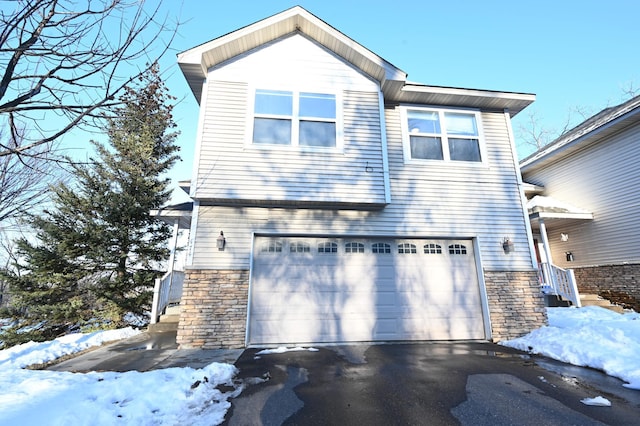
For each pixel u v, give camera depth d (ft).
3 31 9.23
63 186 34.68
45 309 33.55
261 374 15.20
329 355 18.69
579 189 38.68
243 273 21.44
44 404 10.21
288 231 22.58
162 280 28.60
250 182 21.68
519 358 18.24
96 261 35.86
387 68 24.38
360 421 10.43
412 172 25.04
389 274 23.34
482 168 25.99
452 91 25.96
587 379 14.56
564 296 31.42
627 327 20.98
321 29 24.36
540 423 10.30
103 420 9.78
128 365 16.49
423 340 22.50
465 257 24.40
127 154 38.75
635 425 10.14
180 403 11.57
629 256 32.86
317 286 22.47
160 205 40.04
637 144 32.78
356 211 23.68
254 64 24.23
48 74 10.43
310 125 23.66
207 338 20.22
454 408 11.44
